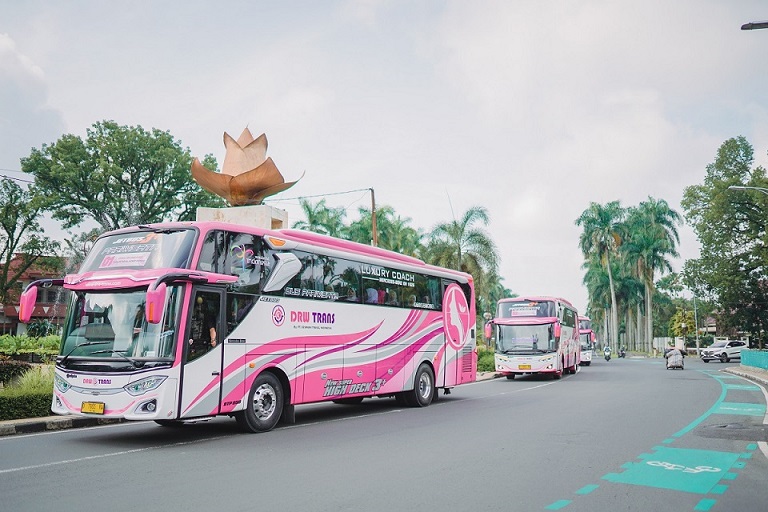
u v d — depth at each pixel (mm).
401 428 12414
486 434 11477
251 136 22516
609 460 9000
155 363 10047
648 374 32250
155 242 11000
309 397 13102
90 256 11328
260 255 12164
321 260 13828
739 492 7223
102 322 10469
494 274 41594
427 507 6477
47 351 30172
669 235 67500
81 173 48375
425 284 17734
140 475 7938
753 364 35594
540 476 7953
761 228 55406
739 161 57469
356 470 8273
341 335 14172
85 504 6516
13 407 12586
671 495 7066
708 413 14625
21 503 6559
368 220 49406
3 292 52094
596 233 67000
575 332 34719
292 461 8898
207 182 21484
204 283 10844
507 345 28938
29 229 52031
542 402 17484
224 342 11148
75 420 12836
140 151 49781
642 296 73688
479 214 41250
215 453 9562
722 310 62375
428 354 17469
